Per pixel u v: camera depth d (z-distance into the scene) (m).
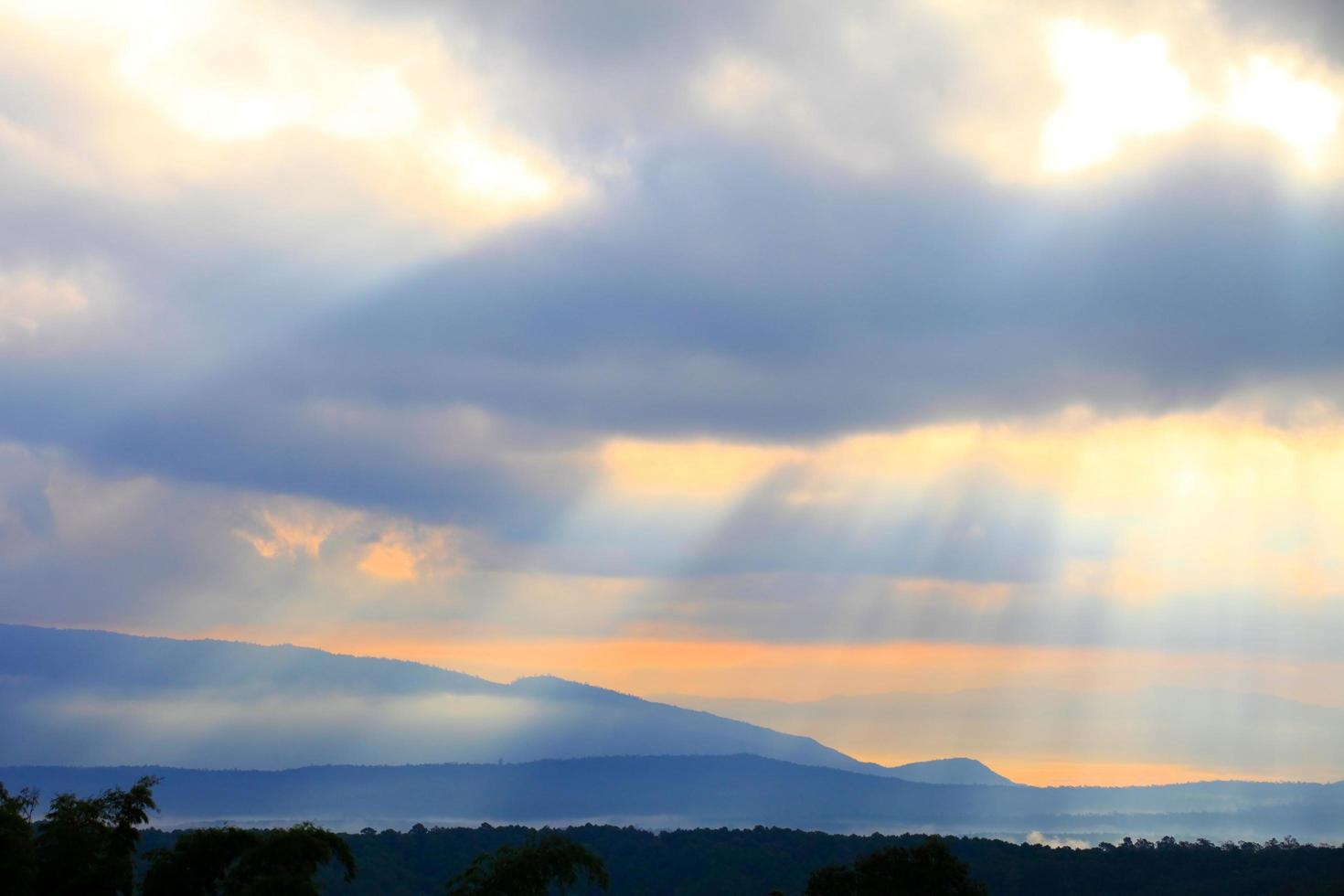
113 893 48.09
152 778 50.84
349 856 46.41
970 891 61.69
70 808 49.06
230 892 44.22
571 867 50.44
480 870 50.62
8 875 44.88
